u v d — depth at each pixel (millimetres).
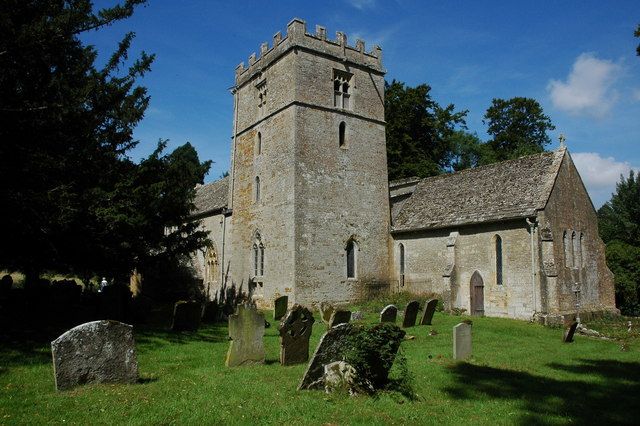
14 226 13602
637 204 43562
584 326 21062
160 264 22484
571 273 24359
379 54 31375
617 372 12133
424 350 14422
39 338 13641
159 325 18781
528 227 23188
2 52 11438
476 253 25328
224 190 37812
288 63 28156
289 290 25969
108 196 17172
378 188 30016
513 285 23484
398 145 42625
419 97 42594
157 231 21844
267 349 14031
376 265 29141
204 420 7328
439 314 24484
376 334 9414
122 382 9438
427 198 30766
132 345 9680
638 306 34406
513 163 27891
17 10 12070
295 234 26109
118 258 19672
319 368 9477
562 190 24781
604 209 51031
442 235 27141
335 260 27406
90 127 15047
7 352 11586
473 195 27672
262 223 28953
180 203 22172
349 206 28500
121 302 18812
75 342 8953
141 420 7234
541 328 20391
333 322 15812
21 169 12617
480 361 13023
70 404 7898
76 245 16906
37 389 8719
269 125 29359
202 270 35906
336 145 28562
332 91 28906
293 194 26469
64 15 12484
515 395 9594
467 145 51688
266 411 7891
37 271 19922
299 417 7660
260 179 29672
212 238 34844
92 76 16188
